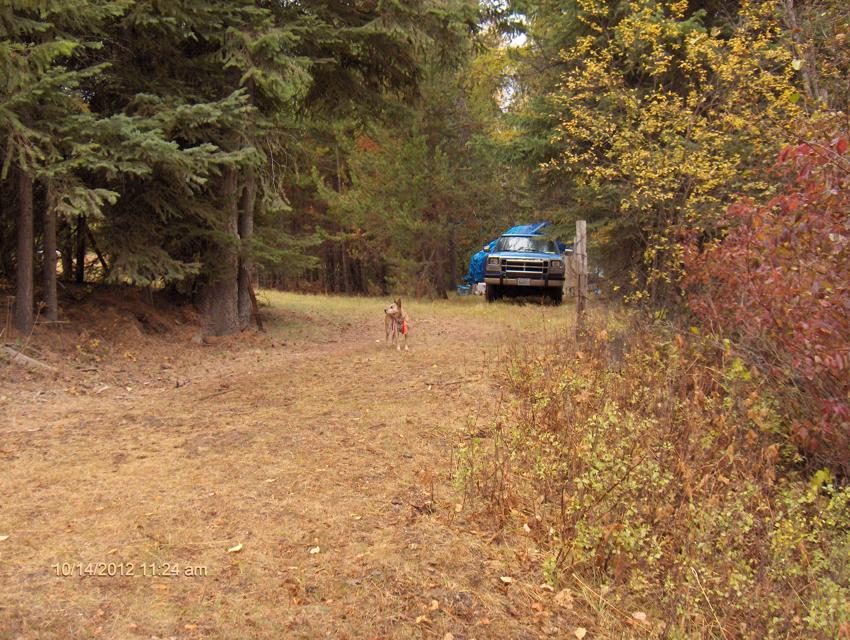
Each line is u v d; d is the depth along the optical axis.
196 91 12.03
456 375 8.88
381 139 22.98
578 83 10.06
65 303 11.86
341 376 9.16
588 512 4.59
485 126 23.14
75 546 4.04
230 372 10.12
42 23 8.76
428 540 4.33
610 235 12.02
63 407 7.73
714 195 8.72
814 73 8.28
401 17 12.18
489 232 27.14
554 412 6.39
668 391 6.12
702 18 12.12
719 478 4.73
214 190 12.78
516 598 3.84
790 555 4.26
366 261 29.41
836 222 4.73
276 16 12.51
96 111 11.82
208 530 4.32
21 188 10.09
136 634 3.17
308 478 5.30
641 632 3.69
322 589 3.68
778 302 5.10
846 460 5.20
